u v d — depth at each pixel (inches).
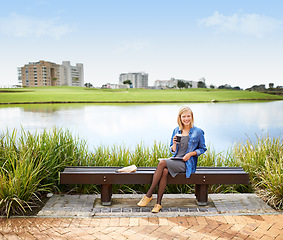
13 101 1898.4
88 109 1238.3
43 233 108.2
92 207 132.8
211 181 131.1
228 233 109.7
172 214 126.1
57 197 144.3
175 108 1307.8
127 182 131.5
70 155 167.3
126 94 2721.5
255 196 148.0
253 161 174.9
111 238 105.0
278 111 1118.4
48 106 1494.8
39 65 7175.2
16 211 125.5
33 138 166.4
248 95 2997.0
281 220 121.5
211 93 3127.5
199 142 134.8
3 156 153.9
